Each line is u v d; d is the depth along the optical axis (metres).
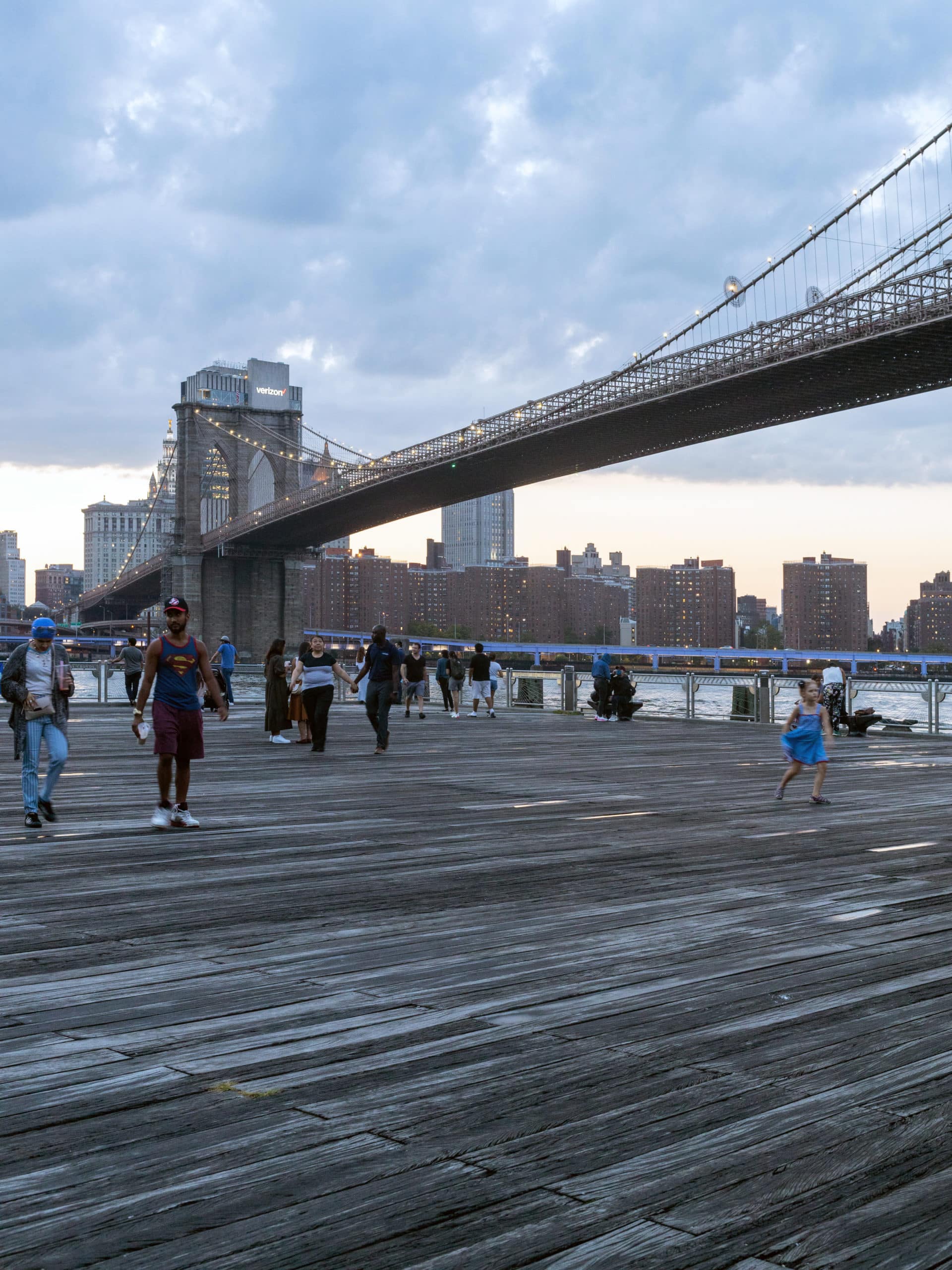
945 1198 2.88
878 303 66.62
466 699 33.41
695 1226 2.74
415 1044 3.98
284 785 12.23
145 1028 4.13
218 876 7.09
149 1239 2.67
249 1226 2.73
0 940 5.44
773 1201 2.86
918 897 6.52
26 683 8.82
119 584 188.38
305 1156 3.09
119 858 7.70
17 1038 4.02
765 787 12.41
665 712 27.02
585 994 4.59
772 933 5.64
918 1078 3.66
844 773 14.20
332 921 5.86
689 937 5.55
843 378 73.12
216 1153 3.10
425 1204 2.83
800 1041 4.00
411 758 15.70
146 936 5.53
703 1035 4.07
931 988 4.69
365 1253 2.62
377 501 120.06
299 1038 4.04
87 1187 2.91
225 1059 3.81
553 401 91.00
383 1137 3.21
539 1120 3.32
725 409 81.44
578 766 14.60
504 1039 4.03
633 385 83.94
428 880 6.99
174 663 8.92
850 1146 3.16
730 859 7.81
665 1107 3.42
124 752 15.80
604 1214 2.79
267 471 174.62
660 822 9.62
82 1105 3.42
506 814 10.07
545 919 5.93
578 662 155.38
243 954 5.19
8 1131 3.23
